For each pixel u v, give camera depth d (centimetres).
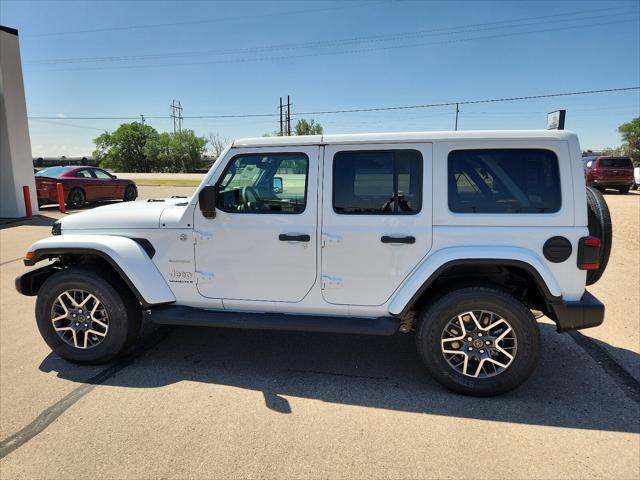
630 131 6612
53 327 368
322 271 334
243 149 343
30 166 1258
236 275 349
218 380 344
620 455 250
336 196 329
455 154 315
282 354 391
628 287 564
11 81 1181
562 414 293
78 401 314
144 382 342
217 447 261
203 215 347
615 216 1127
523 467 242
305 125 7269
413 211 319
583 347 394
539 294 327
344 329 327
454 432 274
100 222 371
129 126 8444
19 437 273
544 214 304
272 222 338
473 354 314
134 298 369
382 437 270
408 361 376
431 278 312
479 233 309
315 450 258
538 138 305
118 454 256
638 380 337
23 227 1070
